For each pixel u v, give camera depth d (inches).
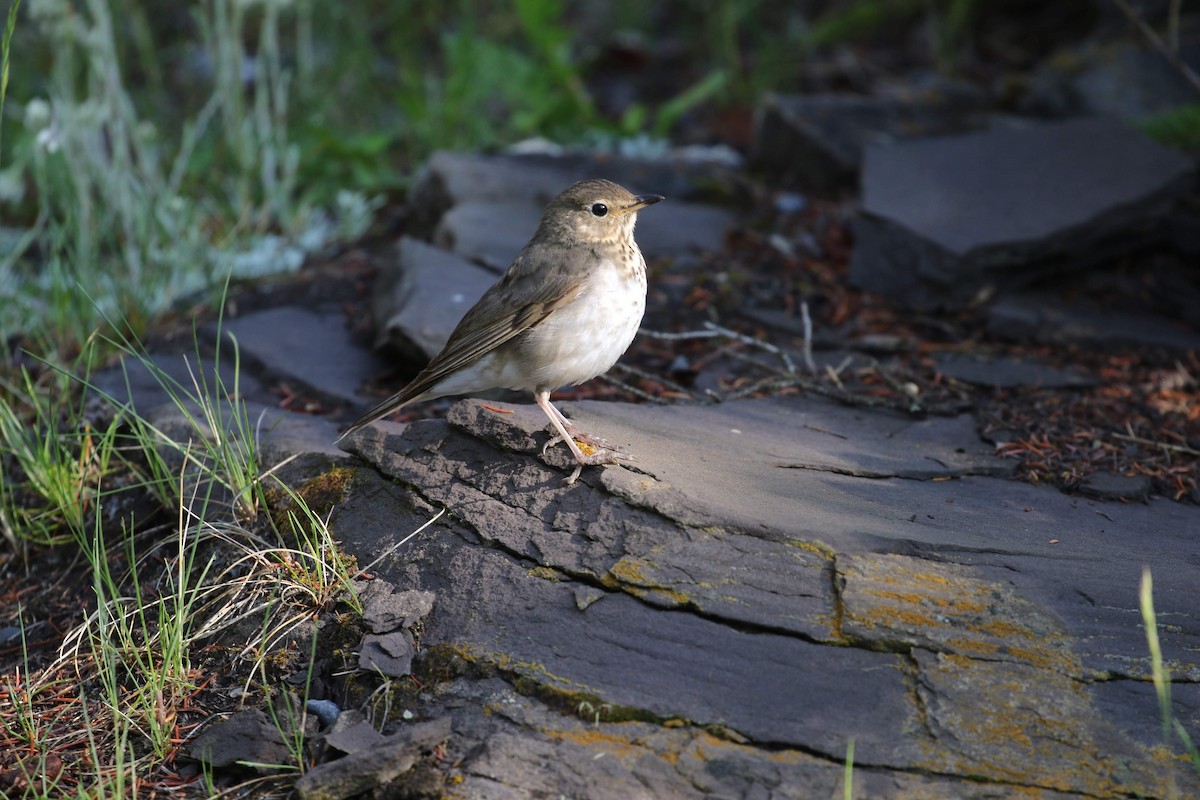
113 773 305.6
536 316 367.9
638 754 278.1
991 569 319.0
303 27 791.7
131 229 598.2
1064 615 303.1
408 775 280.1
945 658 290.2
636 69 950.4
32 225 684.1
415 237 644.1
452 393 389.1
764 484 356.2
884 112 726.5
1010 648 293.0
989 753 270.8
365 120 821.2
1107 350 513.0
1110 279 562.9
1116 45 759.1
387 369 506.9
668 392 471.5
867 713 280.8
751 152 760.3
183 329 546.0
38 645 375.9
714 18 952.3
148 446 418.0
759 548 318.7
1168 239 574.2
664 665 296.0
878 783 266.2
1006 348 518.3
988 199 578.6
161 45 928.9
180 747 310.7
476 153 715.4
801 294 554.6
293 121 780.6
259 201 688.4
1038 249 544.7
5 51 382.3
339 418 470.0
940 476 387.2
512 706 294.7
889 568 314.0
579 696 291.6
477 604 323.3
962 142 638.5
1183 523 367.2
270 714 313.9
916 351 505.4
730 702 286.2
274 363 506.0
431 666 312.3
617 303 374.9
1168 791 261.6
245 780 296.4
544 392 383.6
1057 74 759.1
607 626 307.3
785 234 615.8
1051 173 595.5
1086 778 265.1
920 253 547.8
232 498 394.9
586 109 781.9
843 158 678.5
